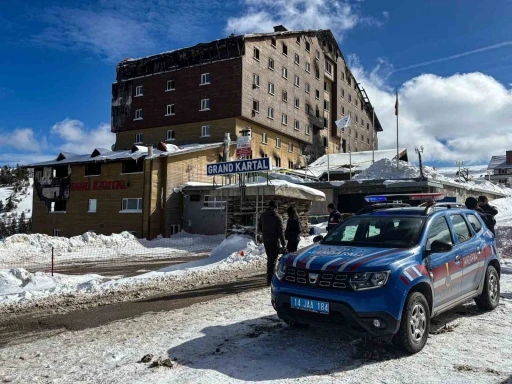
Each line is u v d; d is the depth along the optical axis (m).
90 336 5.91
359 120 67.31
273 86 45.84
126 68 48.91
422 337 4.83
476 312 6.51
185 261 17.62
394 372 4.21
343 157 49.69
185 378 4.13
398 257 4.83
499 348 4.87
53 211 35.44
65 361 4.83
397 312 4.48
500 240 13.45
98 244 23.05
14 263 17.66
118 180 31.69
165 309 7.45
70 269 15.52
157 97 46.22
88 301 8.52
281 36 47.56
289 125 48.34
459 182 33.59
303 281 4.84
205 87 43.03
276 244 9.25
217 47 42.69
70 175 34.34
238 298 8.02
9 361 4.95
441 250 5.09
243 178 19.41
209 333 5.66
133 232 30.30
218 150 35.31
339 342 5.14
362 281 4.49
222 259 14.41
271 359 4.61
